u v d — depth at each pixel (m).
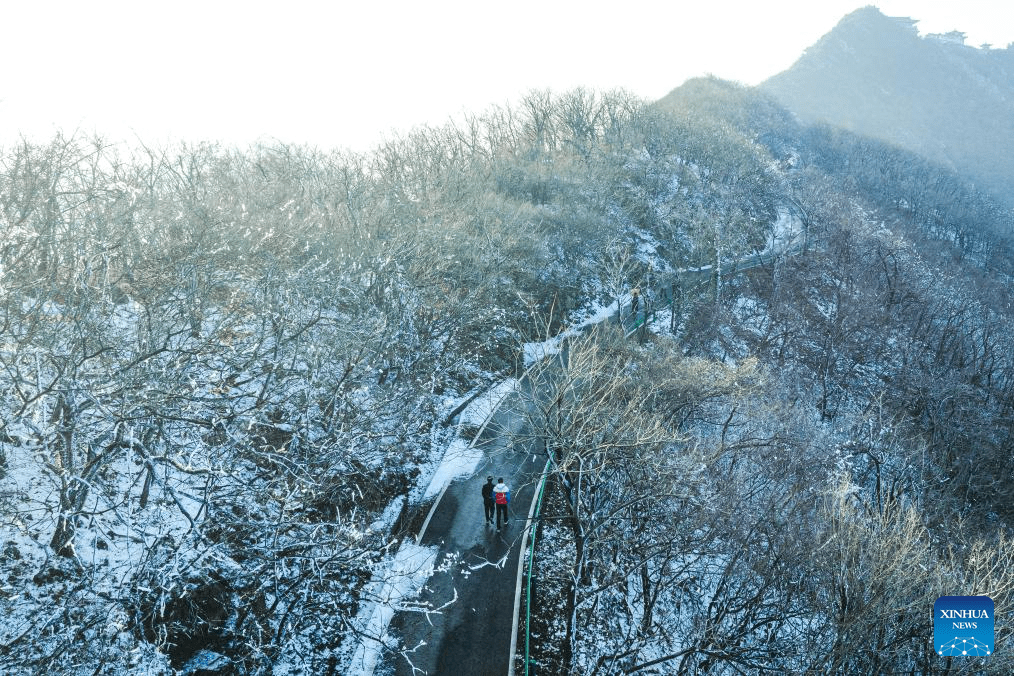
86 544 17.70
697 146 92.75
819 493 28.70
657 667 23.69
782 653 23.52
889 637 20.08
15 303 17.38
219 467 18.06
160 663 15.95
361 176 43.72
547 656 21.45
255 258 25.14
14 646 14.74
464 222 43.50
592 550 24.95
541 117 83.94
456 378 38.78
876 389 49.81
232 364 21.22
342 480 23.62
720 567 27.50
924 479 38.28
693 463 25.11
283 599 18.95
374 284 30.98
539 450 31.95
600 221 60.84
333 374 26.05
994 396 53.62
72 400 16.11
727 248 67.31
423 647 20.55
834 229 76.81
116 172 29.25
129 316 20.69
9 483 17.98
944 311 66.81
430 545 25.12
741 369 32.72
